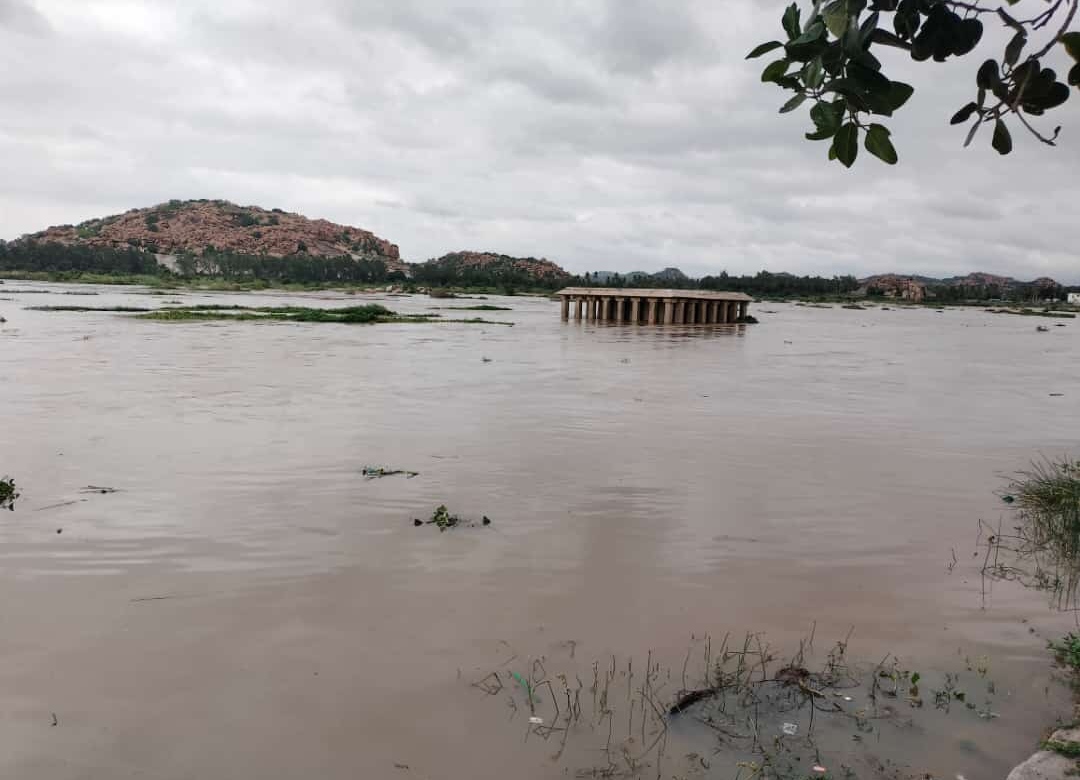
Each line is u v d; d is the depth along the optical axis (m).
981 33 2.08
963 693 3.89
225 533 6.07
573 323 37.50
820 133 2.24
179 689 3.82
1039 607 4.98
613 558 5.70
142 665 4.05
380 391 13.48
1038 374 20.30
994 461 9.14
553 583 5.21
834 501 7.30
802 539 6.21
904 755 3.36
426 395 13.16
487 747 3.39
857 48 2.07
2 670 3.97
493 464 8.40
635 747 3.40
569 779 3.17
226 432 9.75
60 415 10.70
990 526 6.63
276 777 3.17
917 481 8.12
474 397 13.06
